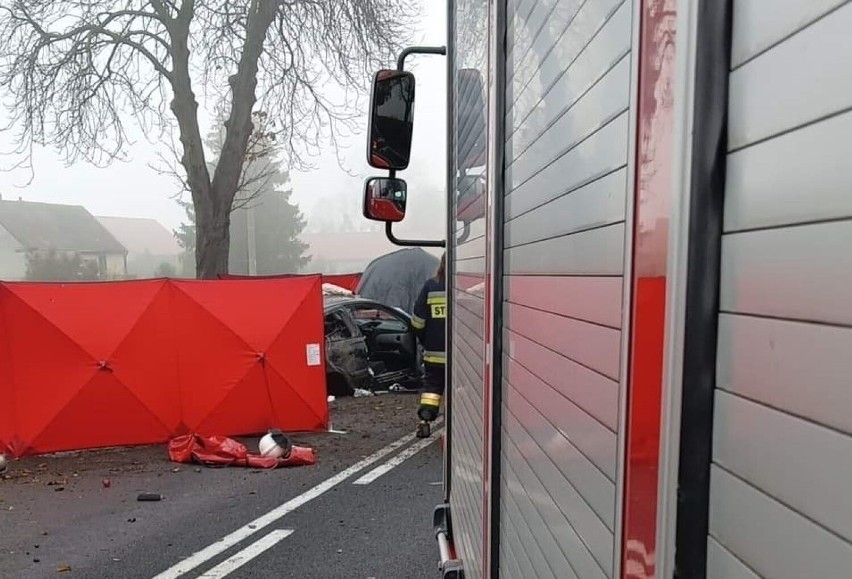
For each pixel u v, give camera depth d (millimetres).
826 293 600
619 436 989
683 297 787
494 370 1949
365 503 5234
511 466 1787
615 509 1007
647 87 890
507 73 1892
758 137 688
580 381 1195
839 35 590
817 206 611
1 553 4336
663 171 838
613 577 1013
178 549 4406
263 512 5047
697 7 762
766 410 672
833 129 596
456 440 2996
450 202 3223
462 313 2789
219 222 14328
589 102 1164
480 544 2207
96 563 4203
